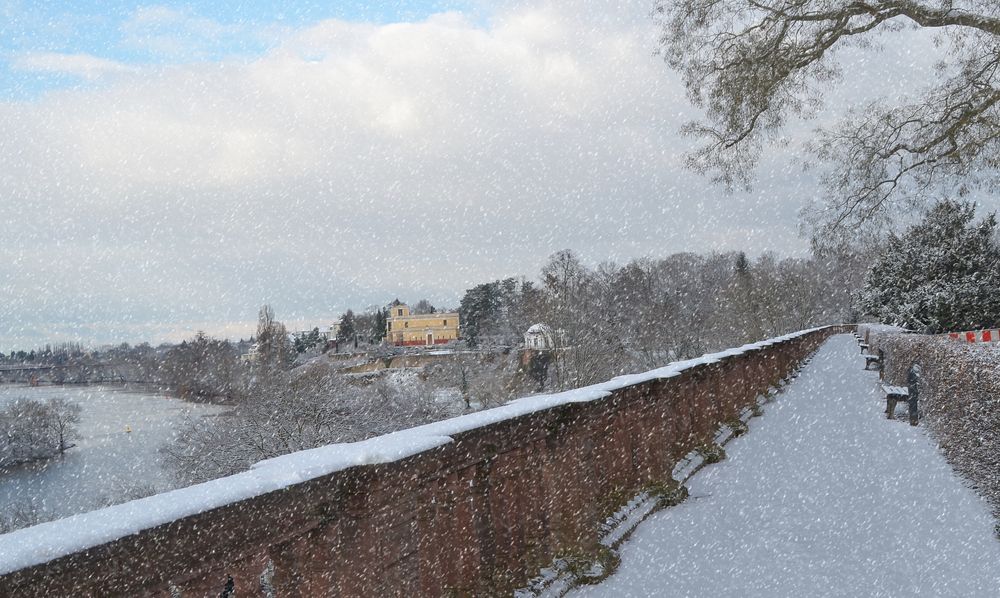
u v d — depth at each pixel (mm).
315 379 34625
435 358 76562
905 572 4785
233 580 2348
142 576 1991
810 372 22828
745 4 15852
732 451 9523
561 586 4562
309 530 2691
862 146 16125
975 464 7051
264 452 31047
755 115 16312
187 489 2379
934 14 14648
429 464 3430
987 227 33562
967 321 32031
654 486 6820
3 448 40219
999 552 5148
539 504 4715
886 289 36094
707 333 76125
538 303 65875
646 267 88625
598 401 5457
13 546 1768
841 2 15234
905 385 15234
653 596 4457
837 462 8430
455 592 3750
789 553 5203
